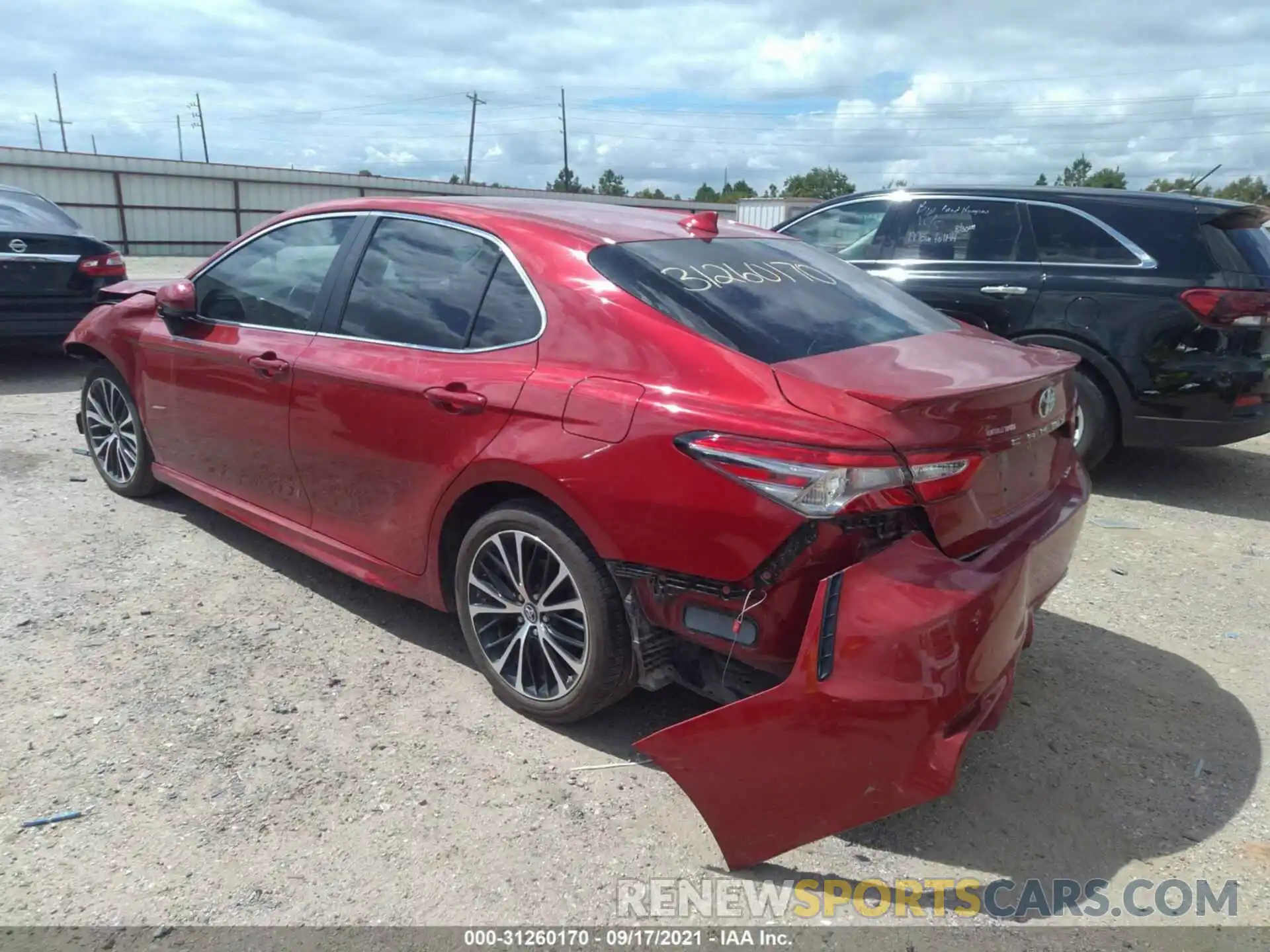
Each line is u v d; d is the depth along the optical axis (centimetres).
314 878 246
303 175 3325
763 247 361
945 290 633
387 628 383
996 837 270
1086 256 589
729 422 254
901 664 232
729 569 254
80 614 383
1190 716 337
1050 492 311
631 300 290
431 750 302
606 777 292
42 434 646
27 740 298
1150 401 568
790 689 239
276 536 406
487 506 327
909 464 242
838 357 277
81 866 247
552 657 309
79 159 2811
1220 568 477
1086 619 416
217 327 422
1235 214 553
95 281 809
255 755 296
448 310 335
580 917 236
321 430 364
